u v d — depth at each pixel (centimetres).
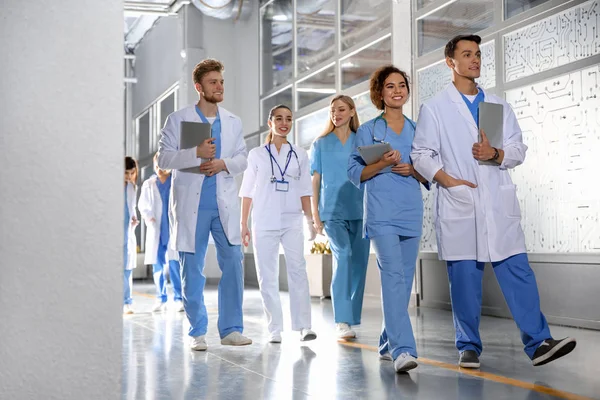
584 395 286
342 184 488
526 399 280
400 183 354
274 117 479
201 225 429
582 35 544
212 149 417
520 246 344
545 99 582
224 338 434
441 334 499
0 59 153
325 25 1000
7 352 152
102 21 158
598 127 531
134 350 434
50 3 155
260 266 471
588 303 532
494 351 413
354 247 496
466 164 347
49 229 155
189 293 434
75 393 156
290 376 338
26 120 154
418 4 764
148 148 1738
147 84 1714
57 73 156
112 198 158
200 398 289
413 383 316
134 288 1183
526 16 598
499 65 632
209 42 1315
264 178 474
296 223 474
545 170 582
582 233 546
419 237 362
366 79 887
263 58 1220
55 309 155
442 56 713
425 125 353
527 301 339
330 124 501
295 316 466
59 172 156
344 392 298
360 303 499
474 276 351
